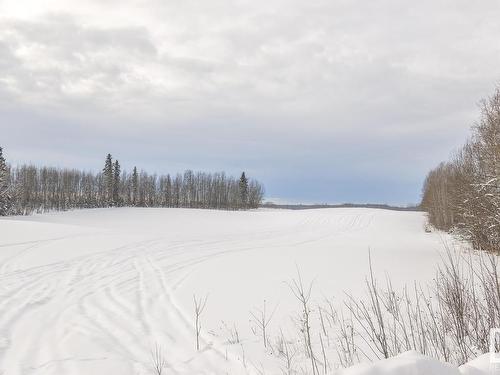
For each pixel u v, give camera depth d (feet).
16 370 16.66
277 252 64.13
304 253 62.34
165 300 30.42
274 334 21.56
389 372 7.36
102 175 333.42
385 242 89.61
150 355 18.85
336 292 31.48
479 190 70.38
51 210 295.48
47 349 19.30
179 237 88.94
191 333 22.29
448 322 18.52
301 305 27.58
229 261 52.70
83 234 81.20
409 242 89.45
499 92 74.08
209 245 75.15
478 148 81.20
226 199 367.86
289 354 18.57
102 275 41.27
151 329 23.04
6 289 33.30
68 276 40.04
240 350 19.34
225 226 151.23
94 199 328.90
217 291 33.53
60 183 329.11
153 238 82.43
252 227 147.02
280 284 35.94
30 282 36.52
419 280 35.47
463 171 98.12
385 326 21.31
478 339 15.66
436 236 107.34
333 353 18.28
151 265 48.60
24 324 23.59
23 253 53.88
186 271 44.45
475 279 26.63
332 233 122.31
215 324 23.86
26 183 297.74
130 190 352.08
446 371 7.47
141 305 28.86
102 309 27.63
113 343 20.44
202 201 367.04
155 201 357.61
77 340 20.68
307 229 138.62
